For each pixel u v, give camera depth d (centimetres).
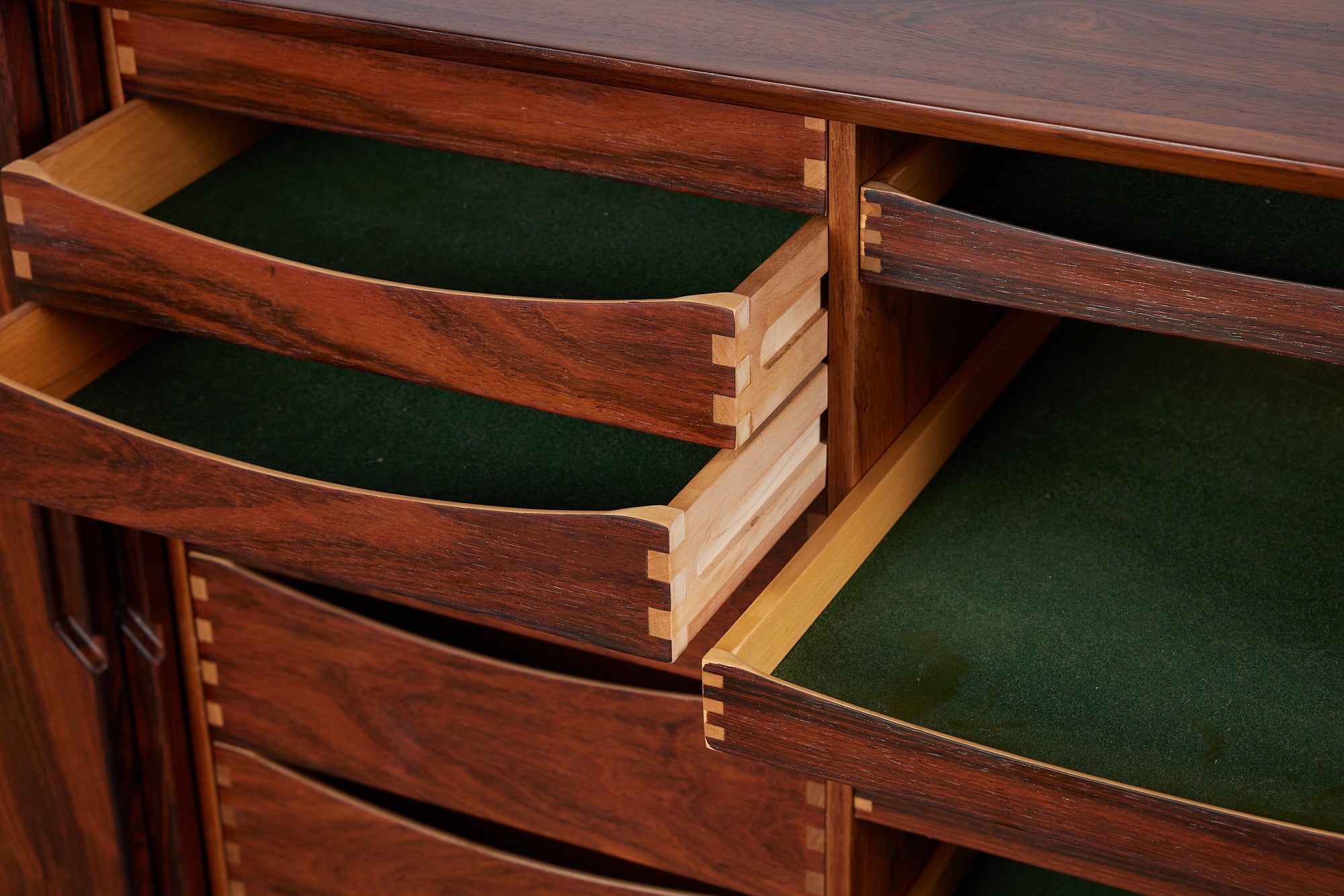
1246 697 96
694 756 117
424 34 96
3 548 126
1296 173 77
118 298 106
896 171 94
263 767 136
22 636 131
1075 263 87
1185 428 123
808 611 101
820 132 91
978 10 98
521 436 110
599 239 115
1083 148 82
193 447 109
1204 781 89
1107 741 92
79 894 145
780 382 93
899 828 116
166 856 142
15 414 103
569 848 140
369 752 131
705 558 90
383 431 111
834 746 90
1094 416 124
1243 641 100
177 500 101
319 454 109
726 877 121
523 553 90
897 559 108
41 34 112
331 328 99
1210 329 85
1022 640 100
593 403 93
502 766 125
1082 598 104
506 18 98
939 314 112
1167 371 130
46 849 144
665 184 98
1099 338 135
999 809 87
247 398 115
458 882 132
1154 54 91
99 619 128
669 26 96
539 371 93
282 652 129
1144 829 84
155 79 112
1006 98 85
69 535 123
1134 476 117
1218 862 83
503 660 130
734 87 89
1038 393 127
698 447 108
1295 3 98
